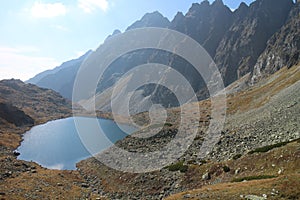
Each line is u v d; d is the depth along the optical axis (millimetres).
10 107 168875
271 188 28766
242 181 38750
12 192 48312
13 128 146625
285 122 59844
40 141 116875
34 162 80812
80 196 52250
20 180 57844
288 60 156500
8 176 60219
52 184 58281
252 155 46188
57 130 146125
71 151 97625
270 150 44656
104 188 58750
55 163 83125
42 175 65000
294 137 48344
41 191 51719
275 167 39562
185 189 48281
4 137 117875
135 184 55844
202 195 33094
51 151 97938
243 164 45188
